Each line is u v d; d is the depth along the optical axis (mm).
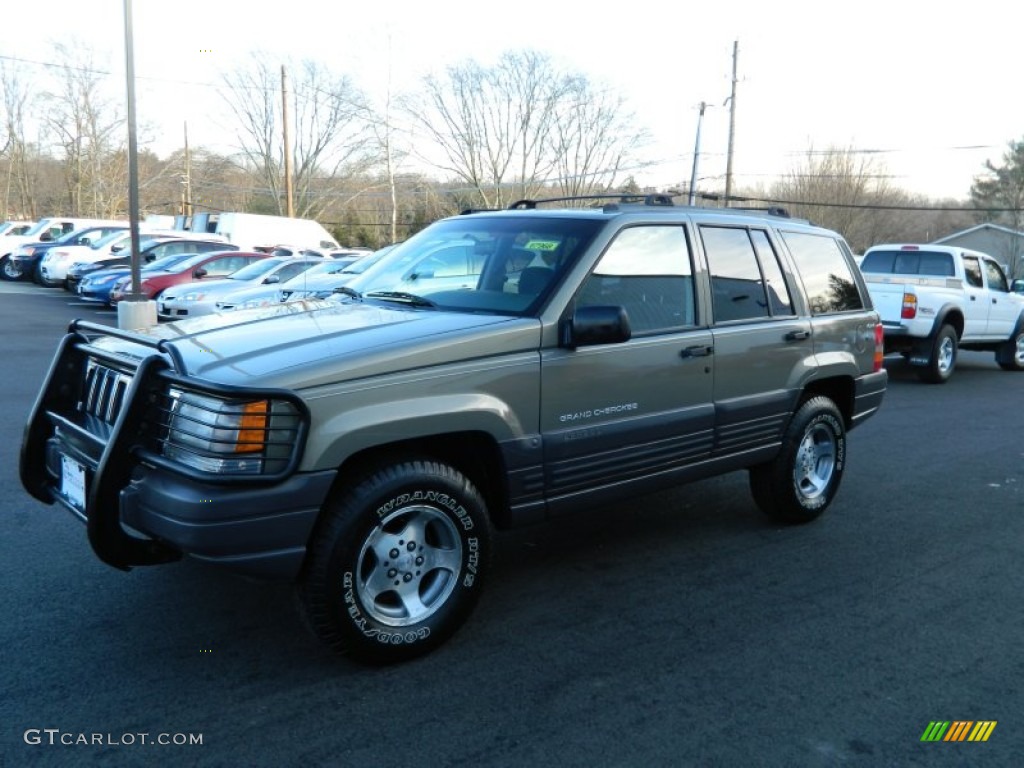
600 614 4332
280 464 3314
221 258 19547
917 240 69938
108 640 3914
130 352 3746
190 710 3354
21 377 10648
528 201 5430
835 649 3986
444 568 3865
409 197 51562
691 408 4773
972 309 13492
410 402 3629
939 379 12898
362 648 3596
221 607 4281
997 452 8180
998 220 74062
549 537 5492
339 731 3232
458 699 3479
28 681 3541
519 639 4031
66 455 3928
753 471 5680
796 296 5570
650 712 3410
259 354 3520
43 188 65812
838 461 5922
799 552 5289
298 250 23016
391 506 3590
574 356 4176
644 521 5852
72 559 4844
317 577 3465
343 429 3418
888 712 3453
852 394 6078
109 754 3064
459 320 4020
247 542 3271
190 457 3295
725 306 5059
